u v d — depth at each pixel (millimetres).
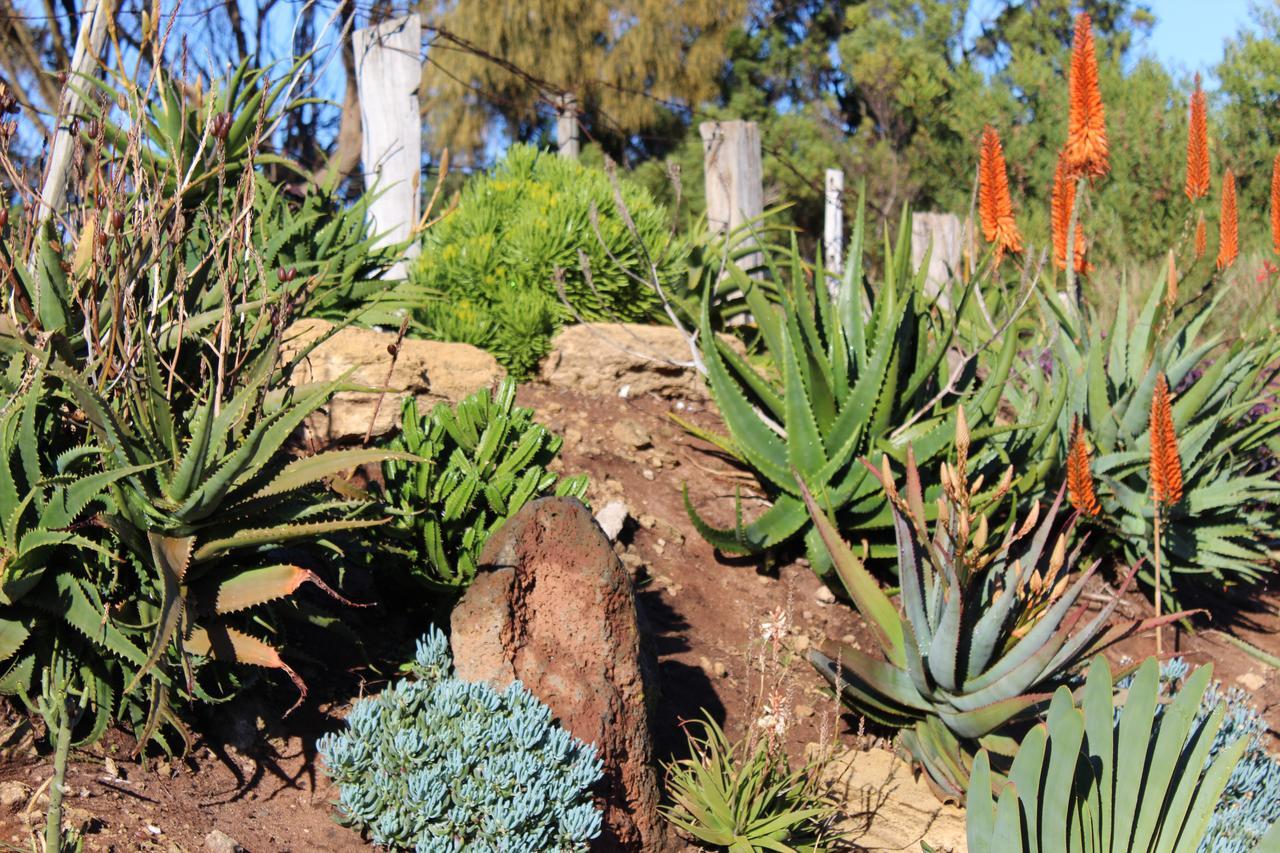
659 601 5426
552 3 22125
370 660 4332
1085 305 7352
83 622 3332
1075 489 5402
